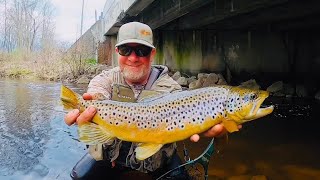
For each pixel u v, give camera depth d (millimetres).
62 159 1288
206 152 990
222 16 2539
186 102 713
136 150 724
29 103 2625
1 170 1167
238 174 1182
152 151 716
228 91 708
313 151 1472
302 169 1261
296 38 3457
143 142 728
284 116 2258
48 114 2160
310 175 1205
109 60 6336
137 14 3654
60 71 5660
